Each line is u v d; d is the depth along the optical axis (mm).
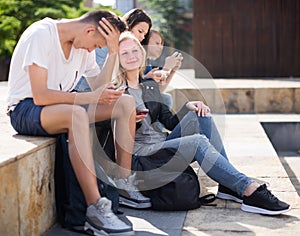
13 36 10375
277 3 8680
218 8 8805
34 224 2449
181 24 18344
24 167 2354
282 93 6746
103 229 2404
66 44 2650
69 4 11234
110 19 2656
